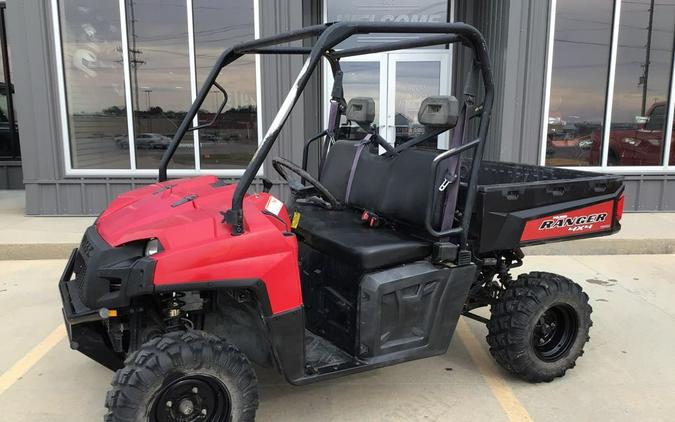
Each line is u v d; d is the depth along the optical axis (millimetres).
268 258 2260
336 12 7957
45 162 6777
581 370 3260
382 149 3527
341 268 2744
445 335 2762
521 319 2936
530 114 6988
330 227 3021
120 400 2047
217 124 6953
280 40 2711
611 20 7059
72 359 3355
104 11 6703
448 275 2699
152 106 6941
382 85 7957
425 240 2791
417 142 2934
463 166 3725
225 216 2230
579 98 7211
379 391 2986
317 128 7949
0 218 6738
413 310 2650
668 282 4930
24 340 3623
